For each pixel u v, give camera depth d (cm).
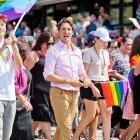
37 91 2053
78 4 4612
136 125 2036
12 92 1609
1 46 1595
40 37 2064
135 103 1991
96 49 2061
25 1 1777
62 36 1731
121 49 2411
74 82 1683
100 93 2047
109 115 2073
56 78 1684
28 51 2117
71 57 1731
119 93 2058
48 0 4800
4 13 1778
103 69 2067
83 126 2033
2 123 1602
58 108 1714
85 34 3703
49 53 1714
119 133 2409
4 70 1592
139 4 3878
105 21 3941
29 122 1852
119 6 4256
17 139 1834
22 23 4569
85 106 2022
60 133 1741
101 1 4400
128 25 4156
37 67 2053
